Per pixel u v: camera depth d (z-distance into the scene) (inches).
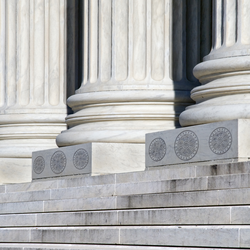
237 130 1076.5
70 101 1556.3
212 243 786.2
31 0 1915.6
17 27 1920.5
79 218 1065.5
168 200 951.6
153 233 874.8
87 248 900.6
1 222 1237.7
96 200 1097.4
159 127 1422.2
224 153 1102.4
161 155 1258.0
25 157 1845.5
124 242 919.7
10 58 1919.3
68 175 1485.0
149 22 1482.5
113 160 1405.0
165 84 1454.2
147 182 1073.5
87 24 1568.7
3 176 1823.3
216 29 1254.3
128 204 1027.9
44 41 1900.8
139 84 1454.2
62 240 1024.2
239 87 1168.2
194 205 907.4
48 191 1305.4
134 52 1477.6
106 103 1476.4
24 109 1867.6
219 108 1165.1
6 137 1867.6
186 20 1493.6
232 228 763.4
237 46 1198.3
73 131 1496.1
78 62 1887.3
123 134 1413.6
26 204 1254.9
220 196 869.2
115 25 1496.1
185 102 1456.7
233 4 1222.9
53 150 1552.7
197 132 1165.7
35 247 961.5
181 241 830.5
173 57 1476.4
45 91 1881.2
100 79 1503.4
